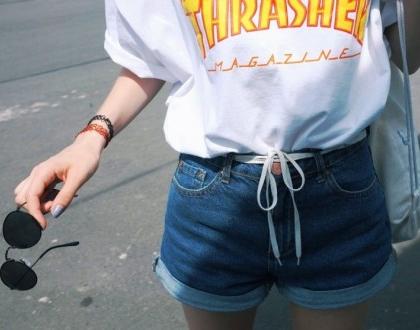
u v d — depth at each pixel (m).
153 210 3.17
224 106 1.14
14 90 5.46
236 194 1.18
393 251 1.34
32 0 10.20
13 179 3.71
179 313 2.44
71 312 2.49
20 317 2.48
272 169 1.15
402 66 1.27
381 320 2.29
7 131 4.51
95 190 3.42
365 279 1.25
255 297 1.32
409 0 1.17
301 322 1.32
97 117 1.35
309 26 1.09
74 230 3.03
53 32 7.65
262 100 1.12
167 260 1.35
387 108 1.32
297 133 1.13
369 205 1.21
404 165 1.36
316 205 1.17
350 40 1.10
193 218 1.25
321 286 1.25
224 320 1.36
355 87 1.15
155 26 1.25
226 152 1.17
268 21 1.09
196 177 1.22
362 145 1.20
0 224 3.17
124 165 3.70
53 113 4.79
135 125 4.29
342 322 1.28
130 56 1.34
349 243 1.22
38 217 1.16
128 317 2.44
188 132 1.25
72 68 5.96
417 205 1.40
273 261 1.23
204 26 1.14
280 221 1.18
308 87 1.10
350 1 1.09
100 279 2.67
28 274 1.21
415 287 2.43
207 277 1.28
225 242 1.23
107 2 1.33
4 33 7.88
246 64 1.11
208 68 1.17
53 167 1.22
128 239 2.94
